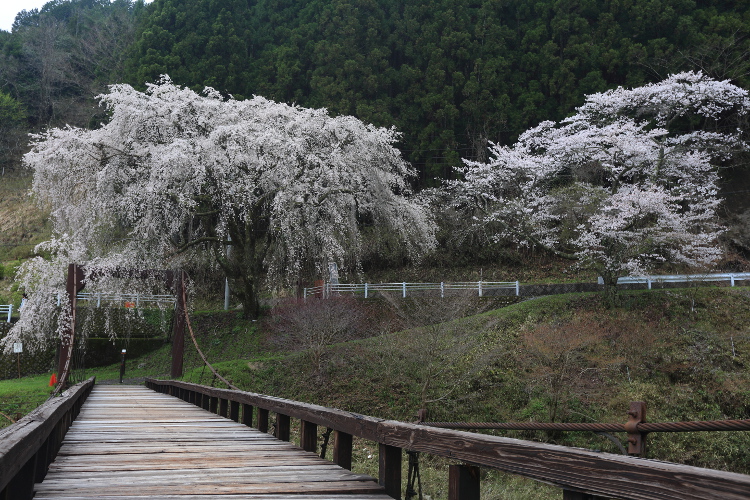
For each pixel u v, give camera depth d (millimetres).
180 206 17844
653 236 18969
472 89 32938
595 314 18078
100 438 5695
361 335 19703
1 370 20312
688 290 19688
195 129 18641
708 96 20000
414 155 32562
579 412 13688
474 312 20578
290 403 5176
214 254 21672
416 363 15438
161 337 23047
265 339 20406
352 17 34656
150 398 11781
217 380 15914
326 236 18688
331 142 18766
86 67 48719
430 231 22406
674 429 2486
